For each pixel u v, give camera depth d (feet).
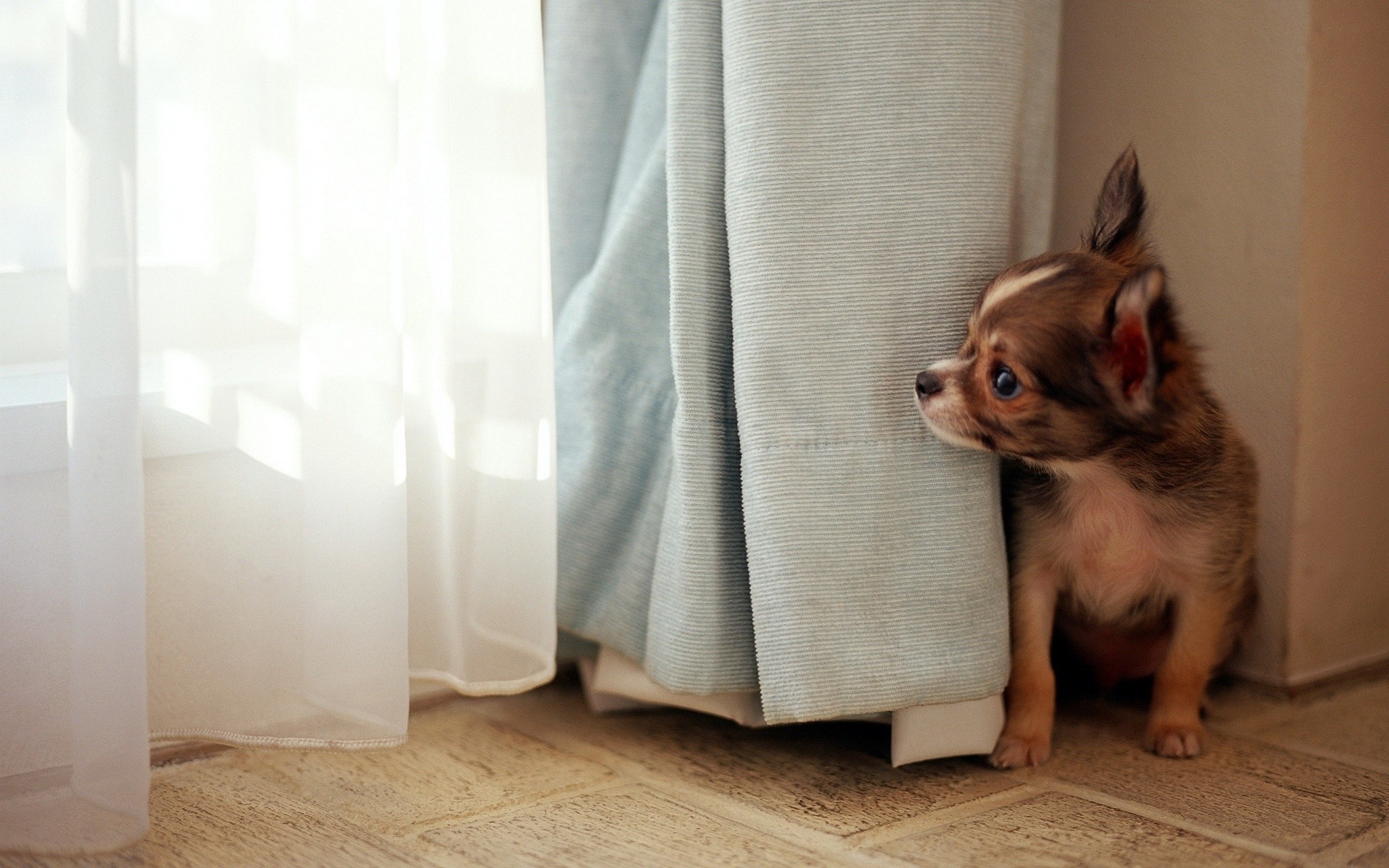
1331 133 5.36
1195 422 4.57
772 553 4.25
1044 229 4.89
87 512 3.55
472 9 4.44
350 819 4.08
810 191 4.23
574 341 5.00
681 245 4.42
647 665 4.65
